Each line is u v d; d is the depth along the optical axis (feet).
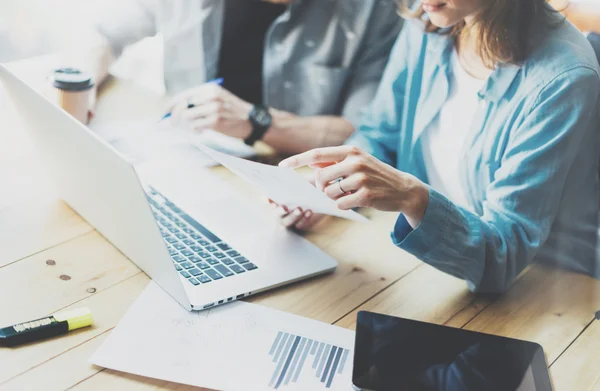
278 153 4.59
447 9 3.86
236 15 5.04
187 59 5.24
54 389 2.44
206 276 3.00
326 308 2.97
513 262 3.34
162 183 3.68
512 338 2.87
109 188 2.80
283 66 5.07
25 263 3.08
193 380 2.51
